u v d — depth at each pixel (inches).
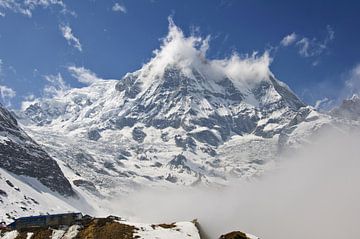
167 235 3518.7
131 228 3572.8
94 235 3538.4
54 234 3629.4
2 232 3767.2
